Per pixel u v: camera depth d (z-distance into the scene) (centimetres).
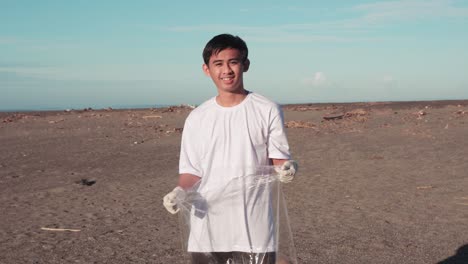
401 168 1222
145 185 1139
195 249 334
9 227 790
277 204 334
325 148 1638
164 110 3284
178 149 1767
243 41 335
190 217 336
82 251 649
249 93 340
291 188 1023
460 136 1755
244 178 326
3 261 618
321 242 651
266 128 333
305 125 2239
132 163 1494
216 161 332
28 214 884
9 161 1588
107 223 796
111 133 2270
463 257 578
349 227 720
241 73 333
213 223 330
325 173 1191
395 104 3419
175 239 691
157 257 615
